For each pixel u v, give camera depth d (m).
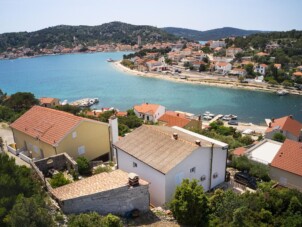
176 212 20.30
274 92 147.75
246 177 33.44
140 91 158.25
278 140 62.84
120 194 20.23
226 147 30.83
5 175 16.94
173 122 78.12
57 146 31.00
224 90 155.88
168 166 25.64
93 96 149.25
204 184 29.84
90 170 30.30
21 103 84.31
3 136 46.09
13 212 14.17
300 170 35.03
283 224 19.89
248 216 20.25
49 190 20.98
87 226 16.20
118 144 31.19
